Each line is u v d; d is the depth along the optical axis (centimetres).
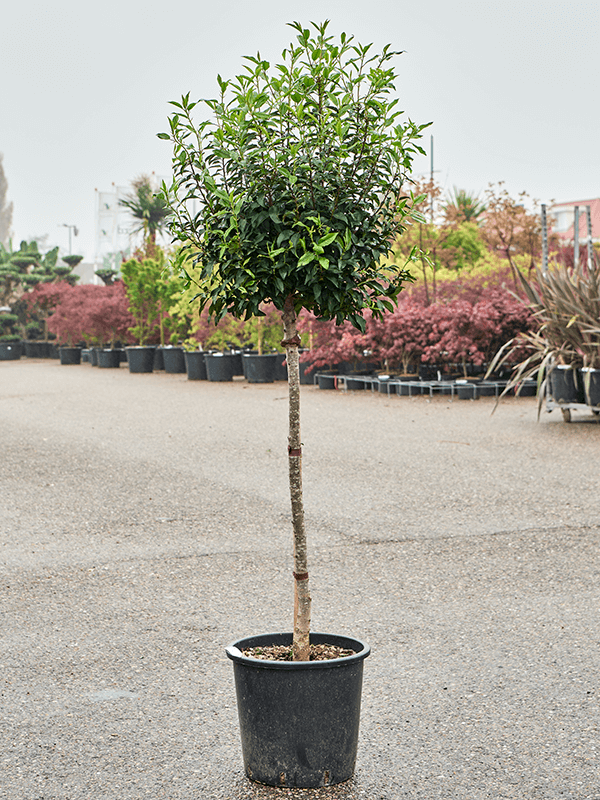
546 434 1235
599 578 586
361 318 372
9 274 4284
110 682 430
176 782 336
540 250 2603
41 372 2922
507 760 350
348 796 325
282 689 328
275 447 1173
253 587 579
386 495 857
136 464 1059
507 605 537
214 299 365
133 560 646
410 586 578
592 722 381
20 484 945
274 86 346
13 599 559
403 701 405
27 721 389
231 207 332
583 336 1296
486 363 1842
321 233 342
